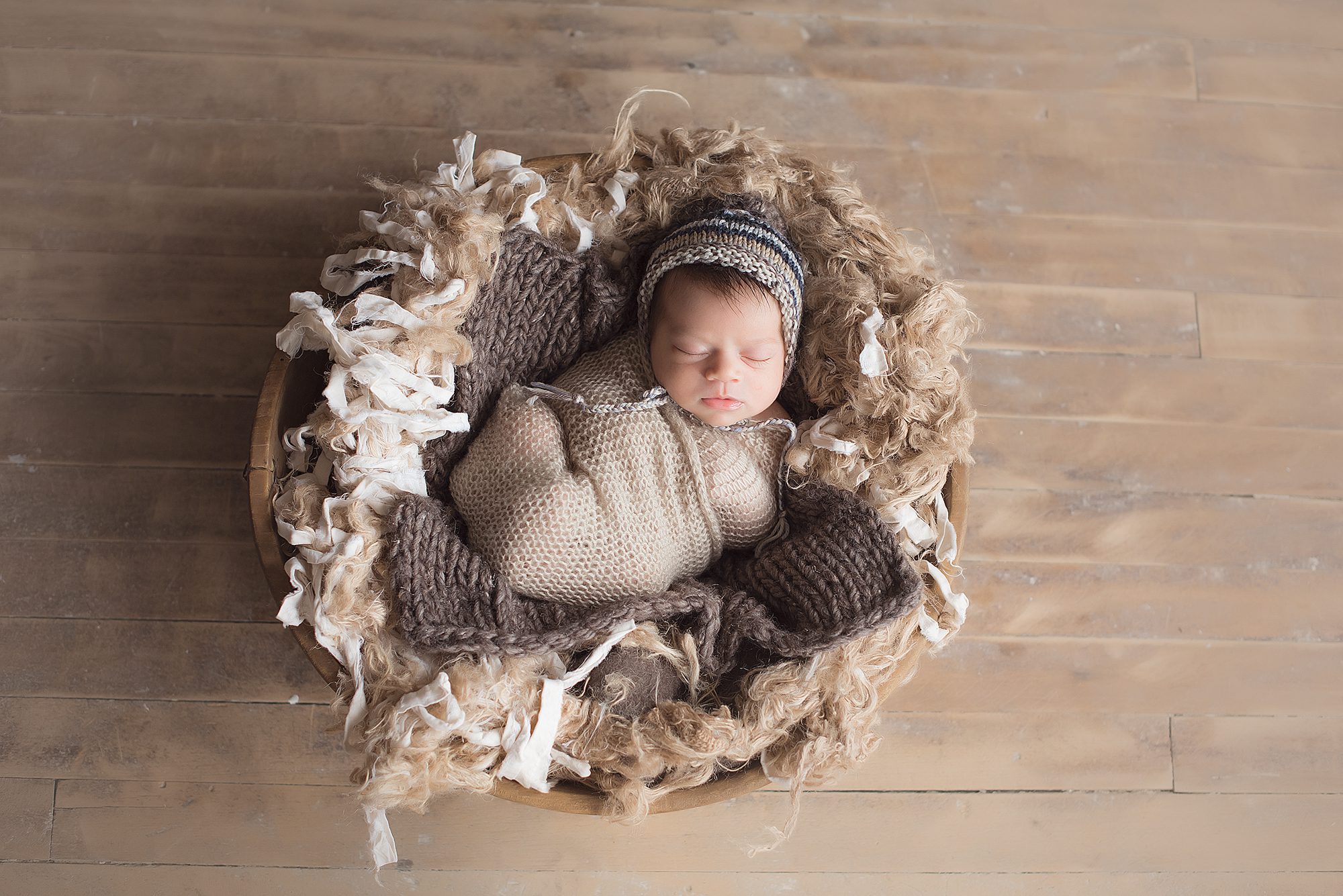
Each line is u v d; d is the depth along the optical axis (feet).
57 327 4.42
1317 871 4.52
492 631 3.32
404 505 3.45
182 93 4.67
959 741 4.47
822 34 4.98
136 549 4.28
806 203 4.02
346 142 4.67
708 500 3.80
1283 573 4.72
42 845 4.11
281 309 4.50
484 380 3.85
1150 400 4.79
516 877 4.23
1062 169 4.96
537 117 4.76
